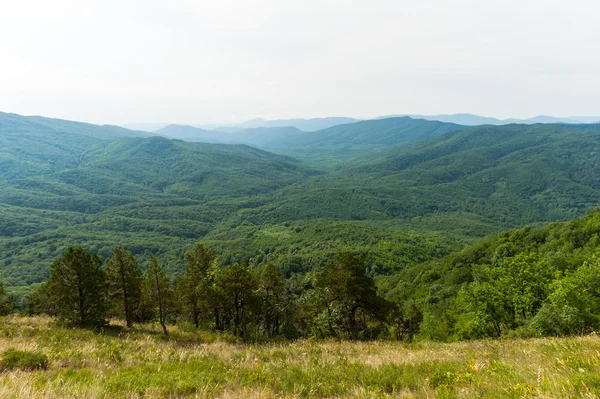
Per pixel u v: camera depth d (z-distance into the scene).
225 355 14.94
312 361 12.05
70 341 16.38
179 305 29.89
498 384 6.35
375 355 13.66
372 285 25.98
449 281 66.75
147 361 12.57
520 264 27.22
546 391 5.18
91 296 23.00
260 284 28.73
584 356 7.54
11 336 16.25
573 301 19.03
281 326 34.16
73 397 6.91
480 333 26.98
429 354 12.99
